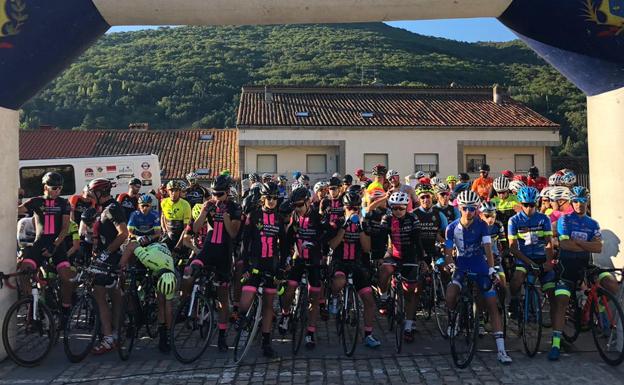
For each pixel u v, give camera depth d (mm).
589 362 4875
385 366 4848
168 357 5164
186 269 5418
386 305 6004
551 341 5473
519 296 5434
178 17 5246
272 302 5137
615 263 5379
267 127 22297
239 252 6223
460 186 7812
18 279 5148
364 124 22672
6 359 4973
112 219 5328
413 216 5711
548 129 23062
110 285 5309
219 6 5160
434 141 22859
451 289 5016
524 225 5418
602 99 5504
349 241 5465
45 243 5449
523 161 23578
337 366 4855
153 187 15102
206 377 4578
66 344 4902
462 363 4777
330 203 6539
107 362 5008
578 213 5164
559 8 5008
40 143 26609
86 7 4996
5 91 4969
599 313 4961
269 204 5125
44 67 5109
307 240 5402
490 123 23188
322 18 5336
